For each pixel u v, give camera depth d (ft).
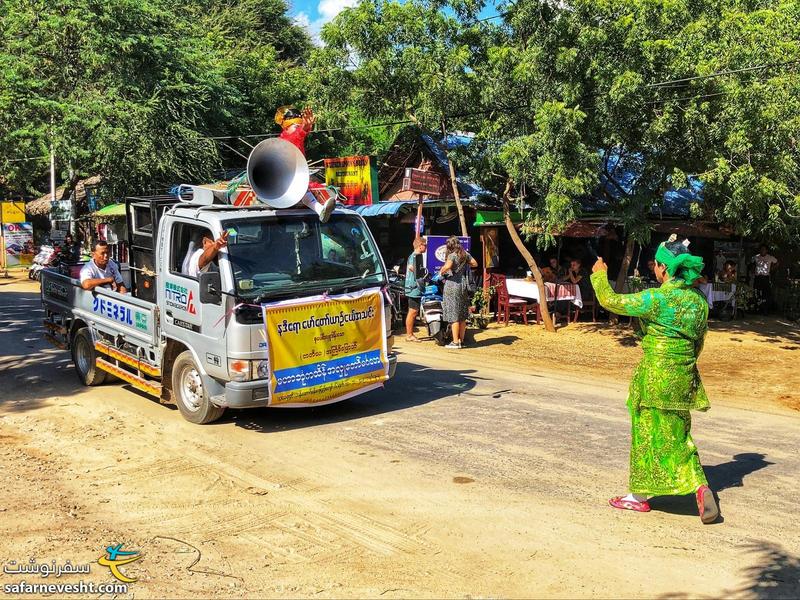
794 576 14.17
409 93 51.90
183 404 26.08
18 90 69.51
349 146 81.10
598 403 29.12
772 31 38.86
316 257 25.48
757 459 22.15
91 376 31.63
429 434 24.34
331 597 13.37
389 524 16.76
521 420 26.23
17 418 26.68
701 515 16.52
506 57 45.01
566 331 50.01
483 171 50.01
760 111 38.01
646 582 13.93
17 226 101.50
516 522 16.85
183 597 13.34
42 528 16.60
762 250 58.54
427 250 47.88
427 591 13.58
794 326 53.72
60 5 71.87
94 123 68.80
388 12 50.34
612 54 41.39
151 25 77.05
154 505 18.08
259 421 26.07
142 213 29.94
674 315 16.46
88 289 31.01
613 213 49.21
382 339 26.66
